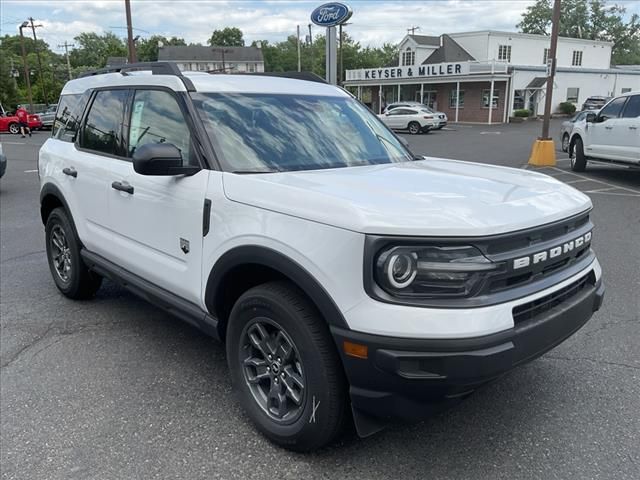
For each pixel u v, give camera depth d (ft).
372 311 7.57
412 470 8.89
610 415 10.34
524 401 10.83
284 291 8.83
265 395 9.83
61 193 15.25
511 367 7.78
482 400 10.88
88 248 14.74
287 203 8.60
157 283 11.80
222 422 10.29
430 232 7.43
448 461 9.09
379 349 7.54
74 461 9.21
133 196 11.94
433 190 8.99
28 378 11.94
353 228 7.66
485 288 7.64
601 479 8.60
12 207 32.01
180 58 302.25
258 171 10.23
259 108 11.63
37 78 274.16
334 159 11.32
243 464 9.10
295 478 8.75
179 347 13.46
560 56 160.66
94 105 14.51
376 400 7.91
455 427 10.03
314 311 8.51
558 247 8.62
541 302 8.39
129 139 12.65
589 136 41.37
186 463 9.14
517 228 7.91
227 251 9.43
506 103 134.51
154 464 9.12
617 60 253.44
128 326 14.70
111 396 11.21
